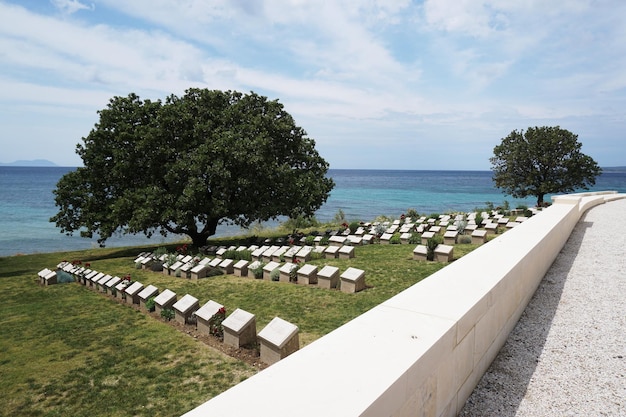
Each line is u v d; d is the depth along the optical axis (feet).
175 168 72.49
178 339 30.96
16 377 25.98
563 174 119.75
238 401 6.73
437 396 9.66
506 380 13.47
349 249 56.24
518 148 124.98
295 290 42.11
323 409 6.40
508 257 19.17
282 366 7.98
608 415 11.46
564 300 21.77
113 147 77.00
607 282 24.75
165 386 23.36
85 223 77.71
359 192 315.17
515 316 18.38
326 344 9.02
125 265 68.18
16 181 449.89
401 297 12.63
